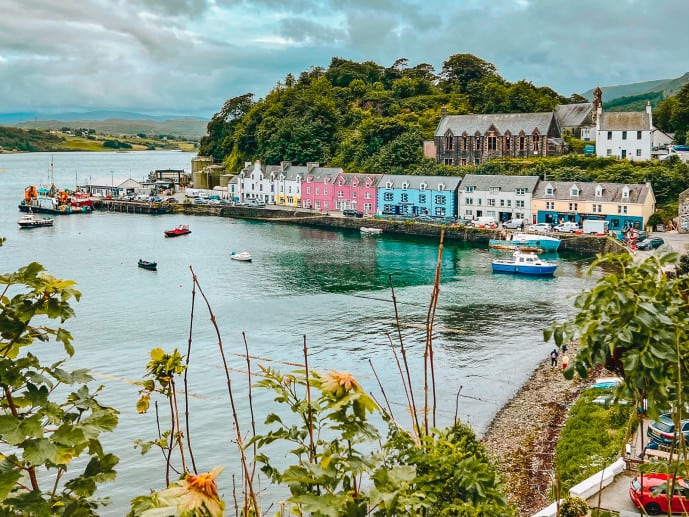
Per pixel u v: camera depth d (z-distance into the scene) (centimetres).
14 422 529
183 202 12975
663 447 2256
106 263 7681
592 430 3153
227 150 16138
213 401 3631
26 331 605
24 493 538
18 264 7619
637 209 8750
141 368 4156
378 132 12800
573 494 1991
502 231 8969
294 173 12500
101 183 14962
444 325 5191
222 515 484
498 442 3256
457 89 16038
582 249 8394
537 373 4169
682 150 10738
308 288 6412
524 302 5881
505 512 732
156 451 3055
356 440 602
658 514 2025
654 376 614
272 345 4669
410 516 624
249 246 8919
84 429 557
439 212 10488
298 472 594
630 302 641
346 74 17288
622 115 10469
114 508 2630
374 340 4797
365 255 8231
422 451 723
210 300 5928
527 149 11575
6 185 19688
